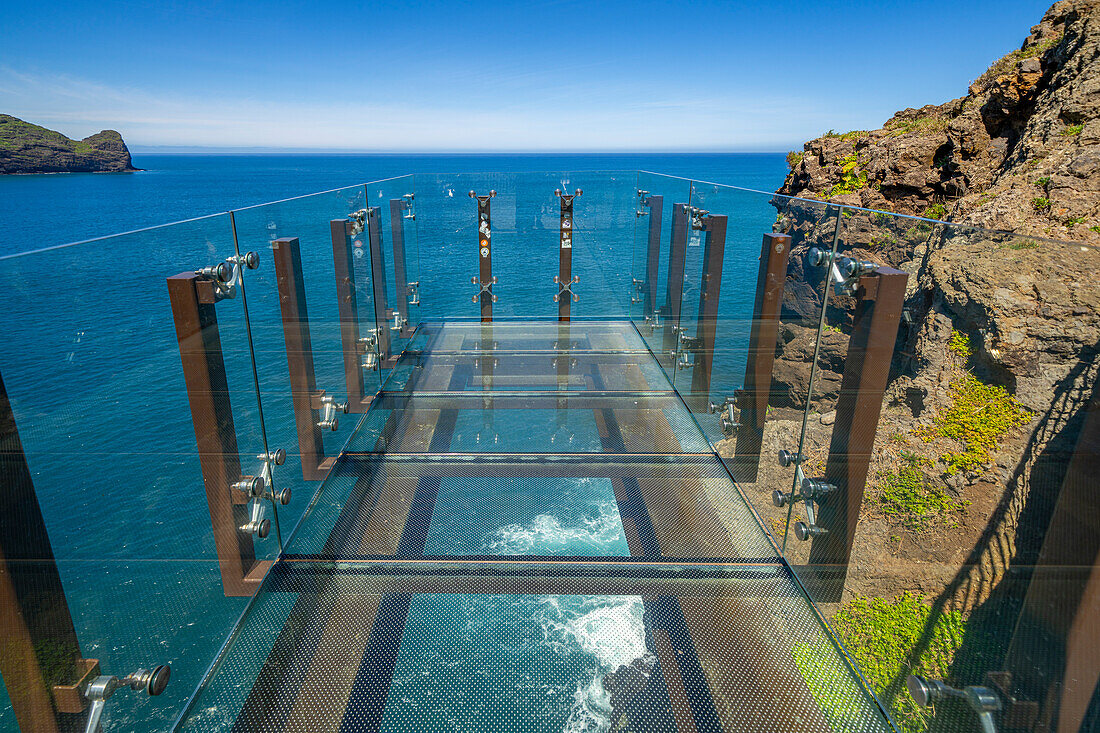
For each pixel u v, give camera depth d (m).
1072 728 0.90
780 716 1.55
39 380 1.08
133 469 1.37
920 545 1.35
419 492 2.60
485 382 3.76
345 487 2.62
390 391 3.68
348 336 3.05
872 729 1.50
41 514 1.10
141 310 1.39
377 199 3.59
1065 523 0.91
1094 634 0.86
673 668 1.71
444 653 1.75
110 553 1.29
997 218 5.79
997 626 1.08
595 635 1.81
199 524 1.65
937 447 1.26
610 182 4.37
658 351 3.99
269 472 2.12
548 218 4.41
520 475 2.71
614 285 4.58
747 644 1.79
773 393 2.25
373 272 3.52
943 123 8.84
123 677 1.32
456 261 4.50
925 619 1.34
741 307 2.54
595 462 2.83
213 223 1.73
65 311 1.14
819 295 1.87
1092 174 5.48
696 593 2.00
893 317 1.45
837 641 1.78
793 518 2.09
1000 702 1.08
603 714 1.54
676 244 3.49
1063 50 7.23
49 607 1.13
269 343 2.13
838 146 9.71
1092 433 0.86
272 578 2.06
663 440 3.06
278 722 1.53
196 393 1.64
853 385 1.67
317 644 1.78
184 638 1.56
